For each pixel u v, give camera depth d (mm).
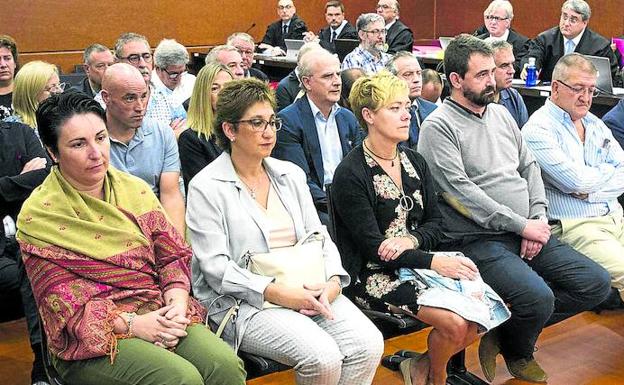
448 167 2951
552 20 10117
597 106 5254
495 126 3064
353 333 2309
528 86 5773
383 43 6684
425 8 11234
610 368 3133
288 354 2217
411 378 2770
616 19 9461
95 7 8359
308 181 3490
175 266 2232
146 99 2941
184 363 2000
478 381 2922
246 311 2301
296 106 3576
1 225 2785
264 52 8641
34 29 8008
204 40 9227
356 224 2631
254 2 9508
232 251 2389
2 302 2748
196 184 2396
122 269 2111
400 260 2602
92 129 2094
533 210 3064
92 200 2123
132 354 2010
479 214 2941
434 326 2543
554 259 2971
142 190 2260
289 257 2359
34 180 2633
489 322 2547
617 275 3062
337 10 8742
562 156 3207
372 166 2689
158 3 8812
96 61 4691
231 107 2381
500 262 2848
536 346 3340
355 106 2703
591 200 3289
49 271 2033
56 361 2080
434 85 4332
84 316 2014
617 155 3381
